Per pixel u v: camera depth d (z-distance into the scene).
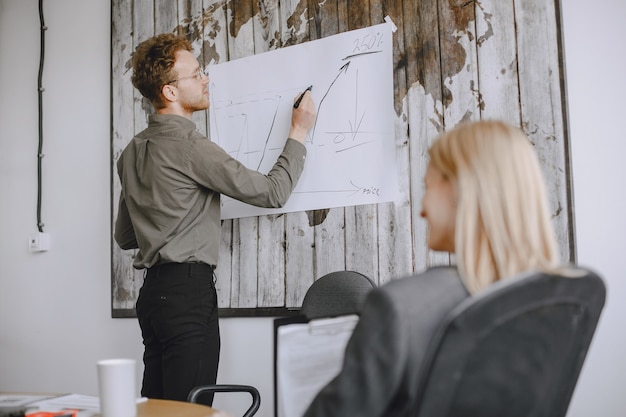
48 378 3.03
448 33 2.10
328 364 0.99
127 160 2.21
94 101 3.00
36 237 3.08
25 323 3.12
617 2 1.86
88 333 2.91
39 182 3.12
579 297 0.83
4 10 3.37
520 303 0.76
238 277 2.48
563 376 0.88
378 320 0.79
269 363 2.39
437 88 2.10
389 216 2.17
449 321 0.74
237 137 2.52
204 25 2.65
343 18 2.30
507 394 0.79
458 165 0.87
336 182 2.27
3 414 1.01
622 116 1.83
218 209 2.20
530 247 0.83
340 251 2.26
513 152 0.86
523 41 1.96
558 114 1.89
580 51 1.91
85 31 3.07
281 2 2.45
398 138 2.16
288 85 2.41
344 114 2.27
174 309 2.02
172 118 2.14
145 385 2.10
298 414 0.96
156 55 2.19
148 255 2.09
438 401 0.75
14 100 3.28
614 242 1.82
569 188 1.86
